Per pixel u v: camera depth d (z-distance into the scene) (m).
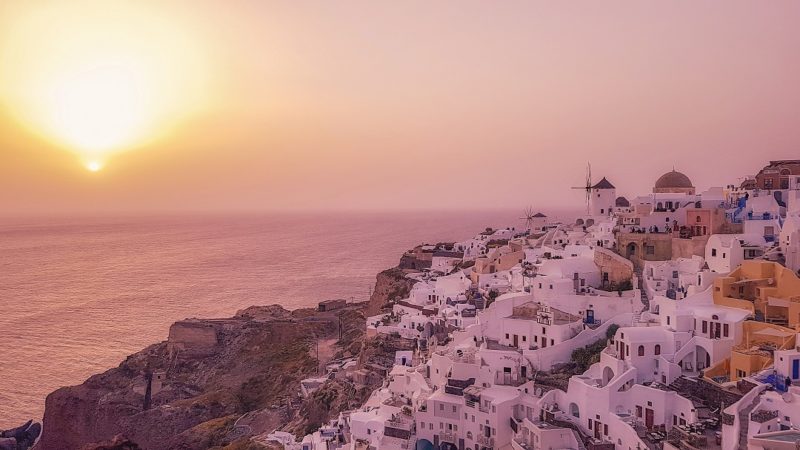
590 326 83.62
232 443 110.06
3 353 194.50
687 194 112.88
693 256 89.69
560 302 87.62
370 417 86.00
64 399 142.50
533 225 177.50
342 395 109.56
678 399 62.53
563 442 65.38
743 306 71.31
